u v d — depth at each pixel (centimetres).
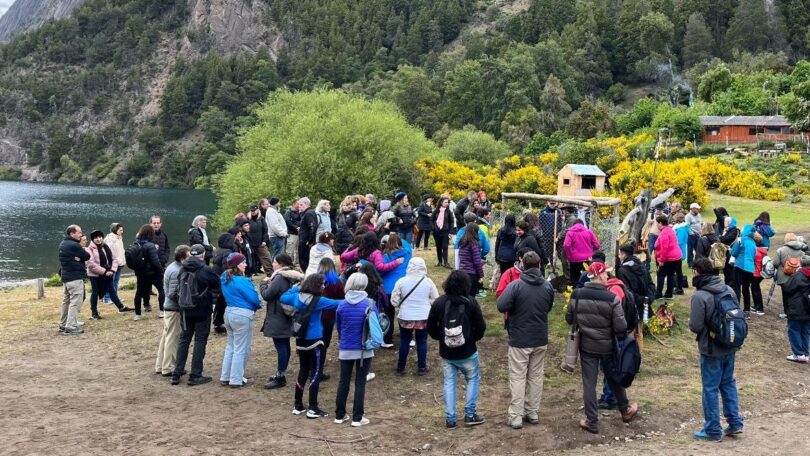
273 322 873
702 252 1241
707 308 684
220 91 16500
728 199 3431
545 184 3500
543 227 1278
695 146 6444
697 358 979
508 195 1362
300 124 3884
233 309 883
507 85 11488
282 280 868
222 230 4225
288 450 664
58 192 11225
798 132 6475
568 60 14450
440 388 877
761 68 11575
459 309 711
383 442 692
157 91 19912
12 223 5738
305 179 3741
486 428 729
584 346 708
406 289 906
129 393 859
